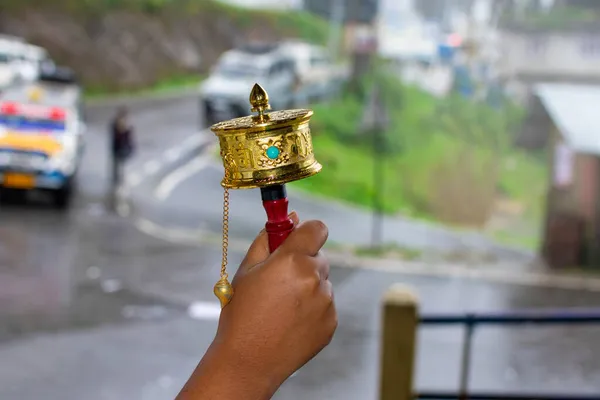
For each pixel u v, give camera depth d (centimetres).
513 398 489
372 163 2272
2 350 920
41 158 1546
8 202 1619
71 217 1572
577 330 1134
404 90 2447
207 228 1611
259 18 3459
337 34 3009
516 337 1096
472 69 2242
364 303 1233
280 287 108
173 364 918
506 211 2044
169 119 2655
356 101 2494
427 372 962
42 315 1048
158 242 1470
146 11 3319
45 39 3008
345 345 1016
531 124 2061
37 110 1563
